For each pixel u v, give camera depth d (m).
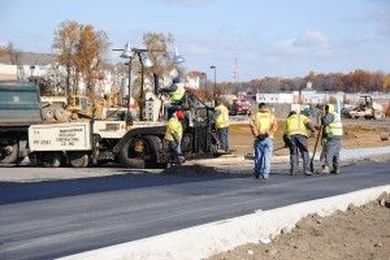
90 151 23.66
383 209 13.94
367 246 10.77
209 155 23.50
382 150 30.19
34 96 25.62
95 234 9.60
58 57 81.75
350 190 15.40
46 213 11.43
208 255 8.94
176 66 42.03
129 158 23.09
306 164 19.59
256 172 18.00
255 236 10.05
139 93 26.28
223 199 13.54
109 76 80.62
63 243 8.97
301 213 11.60
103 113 25.98
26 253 8.41
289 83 167.38
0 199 13.26
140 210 11.91
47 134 24.19
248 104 80.31
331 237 10.98
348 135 43.44
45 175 19.77
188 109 23.08
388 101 120.56
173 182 17.08
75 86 79.75
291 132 19.39
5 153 25.12
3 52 105.00
